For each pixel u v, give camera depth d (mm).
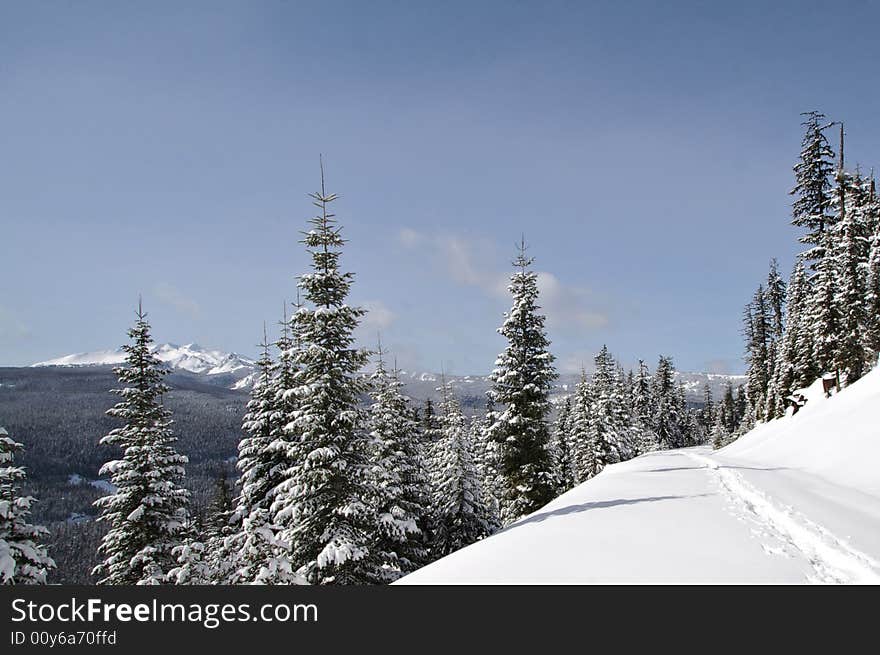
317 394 17641
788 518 13461
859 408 31484
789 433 37688
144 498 19859
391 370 28156
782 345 54500
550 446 27750
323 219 18844
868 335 40094
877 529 12852
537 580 9367
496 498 37781
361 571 17547
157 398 21703
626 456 52188
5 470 15266
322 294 18359
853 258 40375
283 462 23547
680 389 102750
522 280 28531
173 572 13453
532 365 27391
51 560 15188
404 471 26844
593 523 13758
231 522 20750
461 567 10867
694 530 12297
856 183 48500
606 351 64125
